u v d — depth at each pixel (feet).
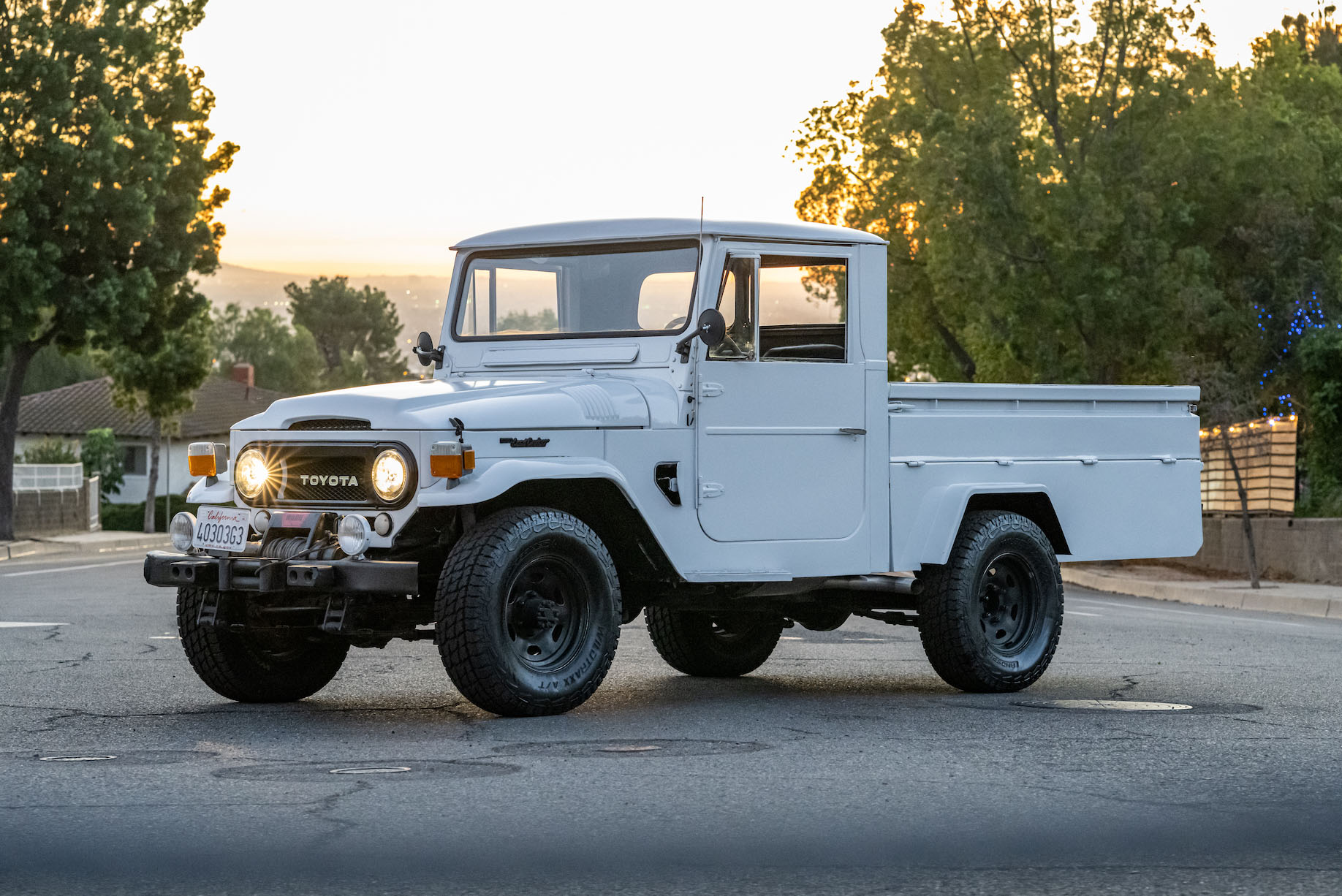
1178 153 137.28
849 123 173.58
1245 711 34.30
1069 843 21.49
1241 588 90.53
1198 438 42.91
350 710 33.91
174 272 156.46
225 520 33.01
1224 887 19.29
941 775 26.20
